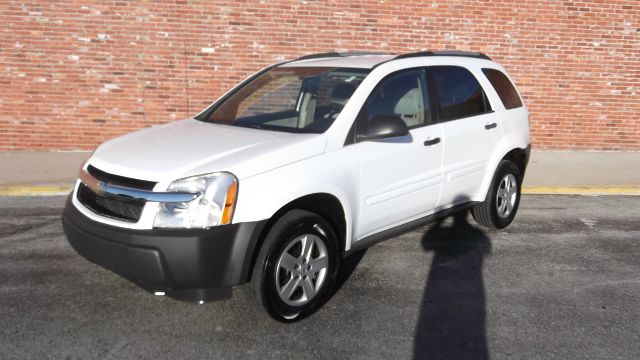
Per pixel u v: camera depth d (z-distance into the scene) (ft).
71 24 28.55
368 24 30.58
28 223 19.33
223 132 14.03
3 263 15.81
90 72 29.19
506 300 14.26
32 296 13.80
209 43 29.66
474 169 17.44
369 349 11.82
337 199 13.12
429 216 16.38
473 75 17.99
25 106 29.22
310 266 12.78
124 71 29.40
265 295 11.91
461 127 16.75
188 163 11.74
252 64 30.17
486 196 18.42
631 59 32.48
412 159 15.07
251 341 12.01
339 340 12.15
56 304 13.42
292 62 17.46
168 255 10.98
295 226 12.15
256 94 16.06
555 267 16.53
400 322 13.01
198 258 11.04
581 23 31.81
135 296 13.92
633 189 25.55
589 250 18.04
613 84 32.76
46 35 28.55
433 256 17.11
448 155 16.30
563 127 33.09
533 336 12.51
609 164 30.25
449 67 17.20
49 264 15.80
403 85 15.48
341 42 30.58
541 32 31.76
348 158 13.41
